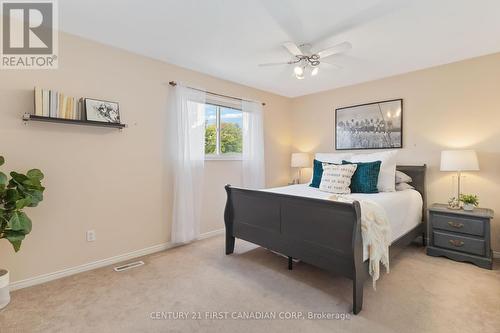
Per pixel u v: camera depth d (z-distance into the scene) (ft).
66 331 5.41
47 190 7.62
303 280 7.62
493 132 9.39
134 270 8.34
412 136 11.27
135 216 9.50
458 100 10.09
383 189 9.96
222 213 12.50
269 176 14.76
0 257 6.90
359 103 12.94
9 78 7.05
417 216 9.98
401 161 11.57
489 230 8.36
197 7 6.59
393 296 6.69
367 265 6.44
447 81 10.34
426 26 7.45
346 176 9.70
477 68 9.67
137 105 9.49
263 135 14.07
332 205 6.35
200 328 5.50
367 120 12.62
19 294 6.85
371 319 5.76
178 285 7.33
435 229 9.43
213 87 11.86
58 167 7.79
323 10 6.68
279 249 7.88
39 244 7.50
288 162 15.88
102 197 8.70
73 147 8.07
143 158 9.68
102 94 8.64
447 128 10.37
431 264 8.71
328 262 6.58
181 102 10.39
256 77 12.05
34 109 7.32
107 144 8.79
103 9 6.72
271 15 6.93
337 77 12.02
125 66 9.18
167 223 10.37
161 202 10.20
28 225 6.17
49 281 7.59
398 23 7.29
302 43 8.47
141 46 8.89
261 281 7.55
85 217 8.34
